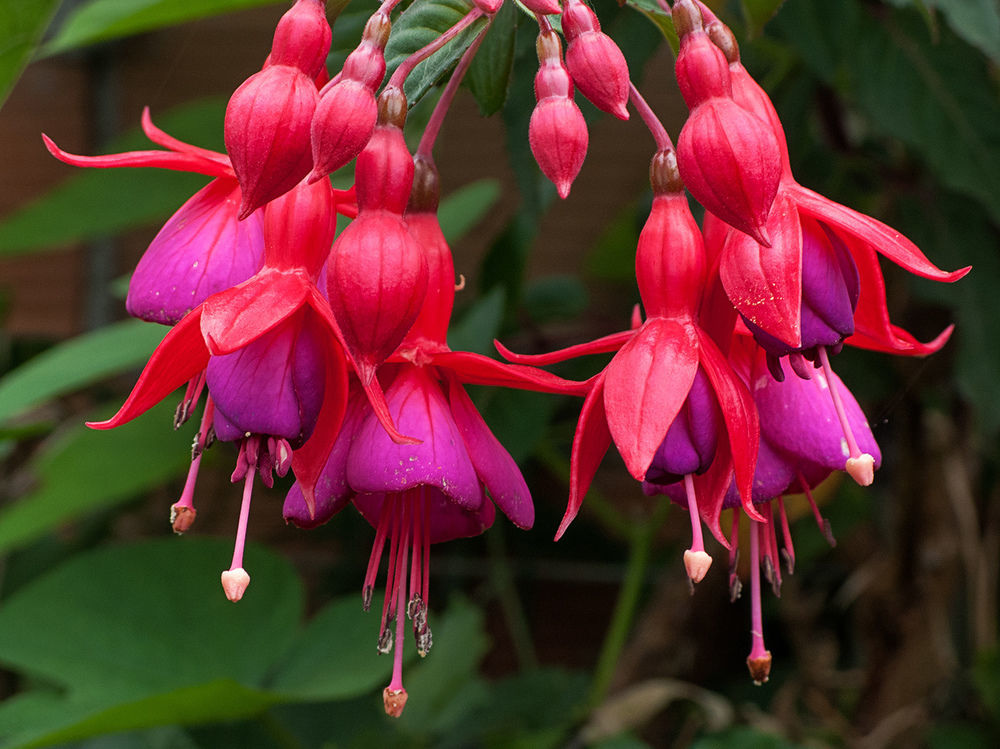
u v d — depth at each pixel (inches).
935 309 23.9
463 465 15.2
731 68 15.4
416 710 30.9
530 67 18.4
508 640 42.2
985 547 27.0
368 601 15.7
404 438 14.5
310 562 41.3
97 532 37.0
